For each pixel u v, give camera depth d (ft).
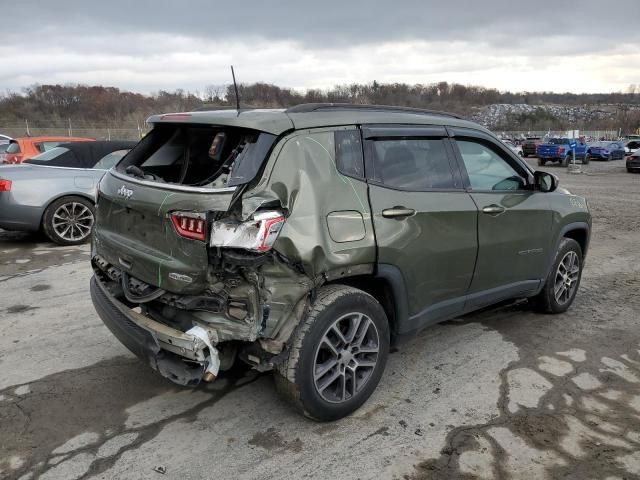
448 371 12.76
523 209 13.96
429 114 12.78
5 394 11.27
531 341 14.65
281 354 9.32
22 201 23.99
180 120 10.88
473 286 12.94
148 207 9.50
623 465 9.40
